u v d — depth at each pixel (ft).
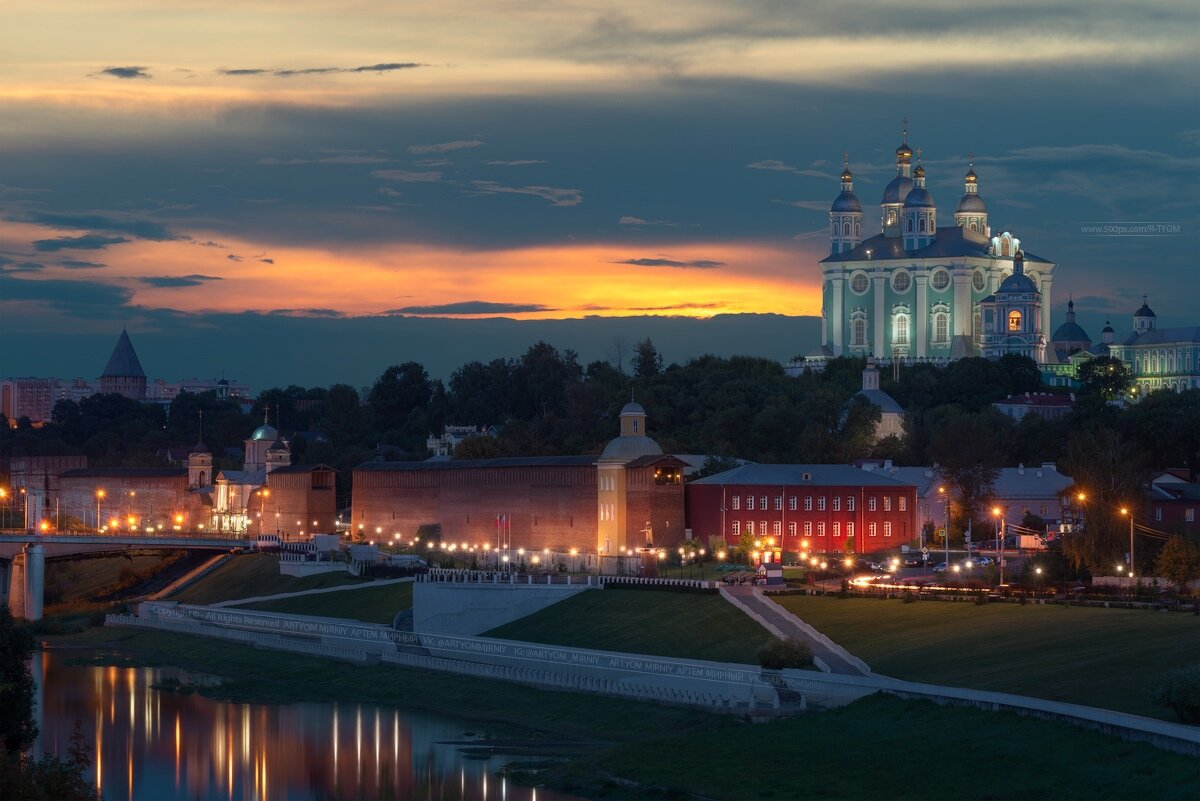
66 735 600.80
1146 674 494.59
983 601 638.53
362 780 517.96
